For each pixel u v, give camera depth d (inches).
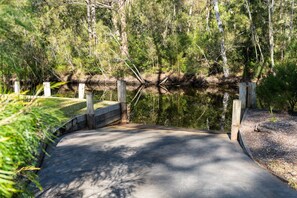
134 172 212.2
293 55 702.5
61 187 189.5
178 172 209.9
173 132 341.4
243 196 174.1
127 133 332.5
